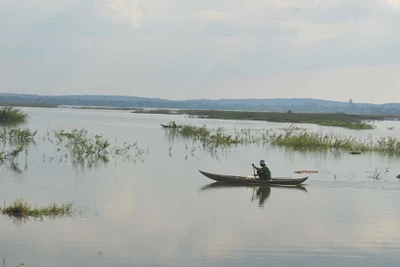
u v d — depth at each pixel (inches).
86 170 1222.3
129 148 1721.2
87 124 3102.9
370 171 1296.8
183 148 1800.0
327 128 3253.0
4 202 823.1
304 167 1370.6
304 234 709.9
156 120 4042.8
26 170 1194.6
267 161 1493.6
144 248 639.1
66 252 617.6
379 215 818.2
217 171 1275.8
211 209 842.2
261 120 4439.0
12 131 1931.6
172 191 987.3
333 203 904.3
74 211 802.8
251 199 928.9
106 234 689.0
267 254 627.5
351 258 619.5
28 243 644.1
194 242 666.2
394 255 631.2
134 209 828.6
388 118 5940.0
